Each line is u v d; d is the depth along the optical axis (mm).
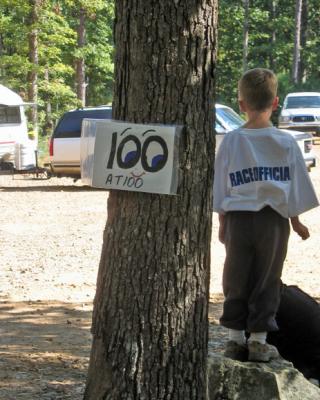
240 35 62500
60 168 22188
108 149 4211
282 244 5160
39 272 10984
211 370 5043
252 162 5082
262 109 5148
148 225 4184
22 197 19969
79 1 38906
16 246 13031
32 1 35500
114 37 4266
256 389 4992
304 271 10992
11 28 35875
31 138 32938
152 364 4203
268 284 5176
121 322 4219
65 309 8938
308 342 5727
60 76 43094
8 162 26172
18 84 37500
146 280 4188
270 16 64812
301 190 5109
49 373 6465
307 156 23016
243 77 5191
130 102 4184
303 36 65438
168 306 4195
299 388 5066
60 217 16375
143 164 4156
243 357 5312
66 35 39469
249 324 5184
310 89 54656
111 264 4254
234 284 5191
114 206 4270
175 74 4121
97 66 45812
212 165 4277
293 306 5699
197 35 4133
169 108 4137
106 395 4242
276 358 5324
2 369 6562
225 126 21094
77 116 22156
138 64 4137
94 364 4312
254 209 5051
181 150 4152
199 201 4227
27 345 7430
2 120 26656
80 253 12383
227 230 5188
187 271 4219
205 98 4199
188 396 4270
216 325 8180
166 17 4090
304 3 65125
